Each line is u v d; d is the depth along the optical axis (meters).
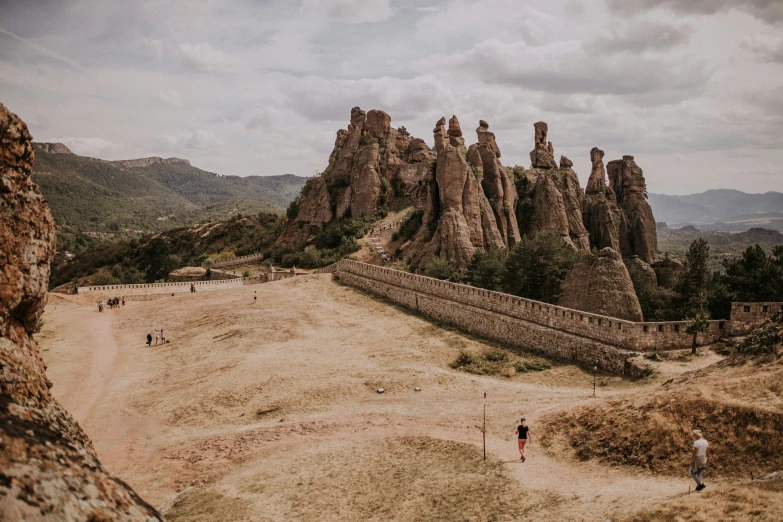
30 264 9.95
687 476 19.33
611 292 50.44
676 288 71.06
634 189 129.00
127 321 66.06
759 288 57.06
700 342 39.75
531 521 18.17
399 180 125.75
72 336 59.00
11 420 7.35
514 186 109.94
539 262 64.31
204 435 31.83
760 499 14.89
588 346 41.19
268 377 40.53
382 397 35.47
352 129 146.25
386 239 105.50
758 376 22.53
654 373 34.91
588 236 114.00
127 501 7.66
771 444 18.73
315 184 133.25
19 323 10.20
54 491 6.64
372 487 23.28
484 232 92.56
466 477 22.81
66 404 39.28
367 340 51.47
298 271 100.19
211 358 48.22
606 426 23.88
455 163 89.44
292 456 27.22
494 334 51.12
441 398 34.62
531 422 27.67
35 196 10.31
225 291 80.81
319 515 21.36
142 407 38.00
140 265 161.25
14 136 9.67
